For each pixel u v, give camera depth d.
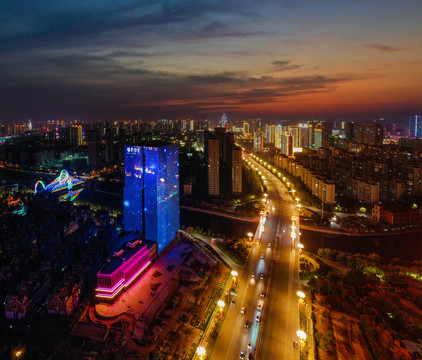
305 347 165.38
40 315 191.88
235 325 183.12
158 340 173.50
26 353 161.38
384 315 190.38
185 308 199.50
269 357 159.88
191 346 168.38
